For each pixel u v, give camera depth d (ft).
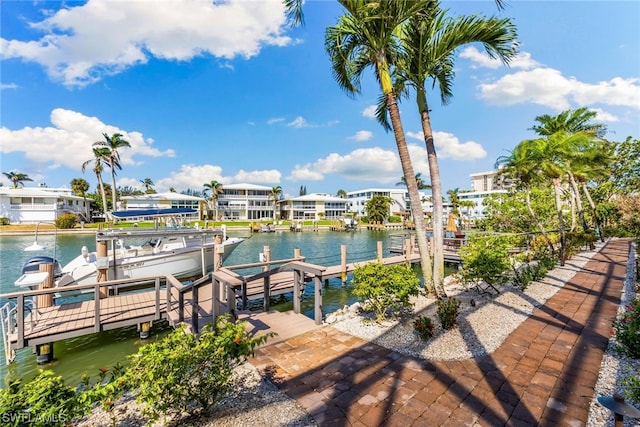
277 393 10.43
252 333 16.16
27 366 17.95
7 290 35.68
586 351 12.86
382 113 27.78
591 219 67.82
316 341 15.14
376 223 161.99
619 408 6.17
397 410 9.25
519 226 60.23
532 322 16.57
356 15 18.66
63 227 107.86
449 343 14.08
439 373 11.44
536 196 58.59
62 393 7.25
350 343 14.80
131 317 20.93
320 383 11.03
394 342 14.62
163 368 8.00
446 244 55.11
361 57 24.29
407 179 22.68
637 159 65.31
